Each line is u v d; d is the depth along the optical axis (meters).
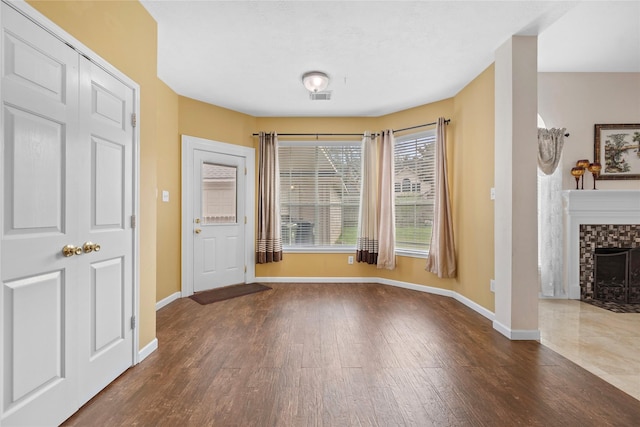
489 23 2.40
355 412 1.62
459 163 3.69
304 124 4.56
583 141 3.91
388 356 2.27
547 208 3.94
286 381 1.92
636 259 3.80
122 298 2.00
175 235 3.71
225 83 3.47
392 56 2.90
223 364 2.14
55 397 1.49
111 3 1.88
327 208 4.65
